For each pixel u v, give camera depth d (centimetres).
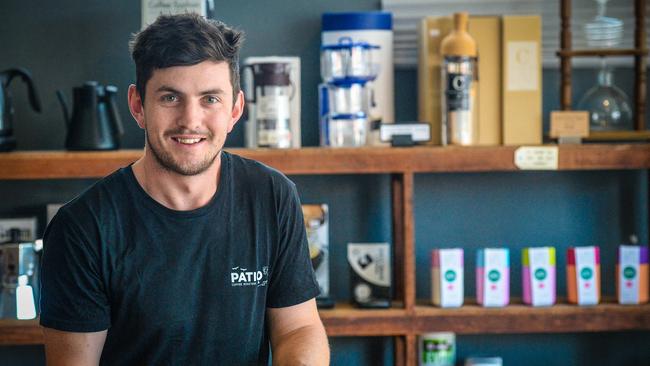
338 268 412
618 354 422
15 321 368
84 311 239
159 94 222
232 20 406
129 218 239
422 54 392
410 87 410
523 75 389
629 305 387
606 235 419
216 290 244
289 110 378
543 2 407
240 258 247
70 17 402
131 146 405
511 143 389
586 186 418
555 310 381
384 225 412
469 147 372
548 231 418
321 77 407
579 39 409
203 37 220
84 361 242
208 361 248
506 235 416
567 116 387
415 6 405
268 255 252
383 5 405
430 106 388
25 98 403
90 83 371
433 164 372
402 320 377
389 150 370
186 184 236
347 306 388
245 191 249
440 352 386
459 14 379
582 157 376
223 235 244
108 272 239
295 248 257
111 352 247
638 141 411
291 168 369
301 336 254
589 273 387
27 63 402
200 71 220
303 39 406
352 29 389
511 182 415
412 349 378
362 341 413
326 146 381
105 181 242
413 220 399
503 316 380
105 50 403
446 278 381
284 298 257
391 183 400
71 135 373
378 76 392
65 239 237
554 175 416
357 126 378
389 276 386
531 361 420
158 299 240
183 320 242
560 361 420
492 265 383
